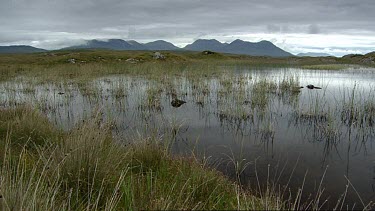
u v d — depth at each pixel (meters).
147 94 17.14
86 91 20.08
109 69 33.59
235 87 20.44
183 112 14.20
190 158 7.48
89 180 4.99
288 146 9.20
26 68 37.59
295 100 16.55
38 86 23.44
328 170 7.31
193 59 69.62
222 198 4.83
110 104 16.27
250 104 15.38
